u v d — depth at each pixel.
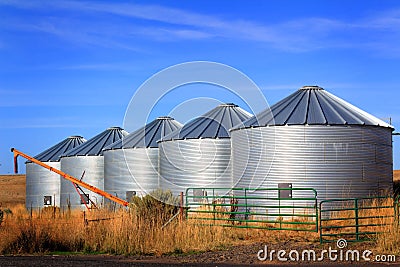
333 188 31.47
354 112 33.56
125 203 31.06
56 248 21.30
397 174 85.38
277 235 23.45
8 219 24.73
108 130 54.12
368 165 32.41
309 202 30.98
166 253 19.80
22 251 20.80
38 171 56.94
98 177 50.22
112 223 22.17
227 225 24.69
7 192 103.31
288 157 31.70
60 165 53.72
